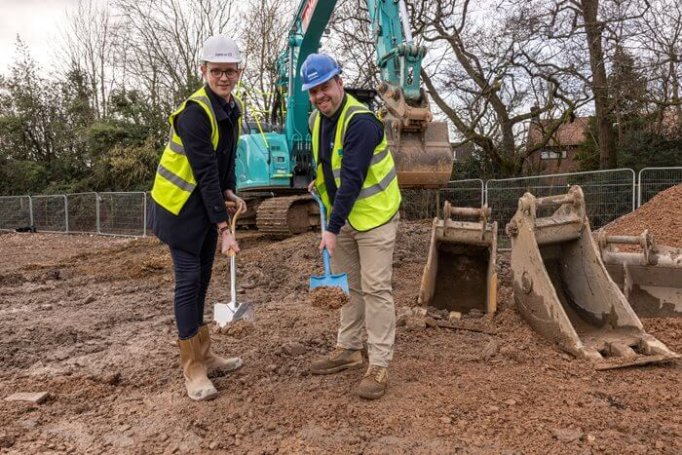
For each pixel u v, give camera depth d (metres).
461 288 5.15
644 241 4.41
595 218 10.66
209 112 3.18
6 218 21.70
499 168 18.84
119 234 18.03
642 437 2.69
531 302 4.14
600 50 15.05
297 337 4.39
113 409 3.22
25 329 5.16
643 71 14.56
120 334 4.92
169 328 5.02
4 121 25.88
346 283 3.22
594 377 3.41
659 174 10.15
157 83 24.44
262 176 11.28
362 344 3.68
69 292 7.30
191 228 3.30
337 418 2.96
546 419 2.88
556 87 16.31
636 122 17.41
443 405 3.05
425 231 10.38
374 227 3.19
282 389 3.36
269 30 22.88
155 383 3.56
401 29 6.93
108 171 23.59
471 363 3.71
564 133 24.61
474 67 18.30
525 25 15.19
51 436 2.89
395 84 6.64
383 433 2.79
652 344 3.65
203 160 3.15
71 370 3.90
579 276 4.25
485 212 4.75
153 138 23.45
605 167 16.61
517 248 4.24
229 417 3.01
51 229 20.23
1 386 3.62
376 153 3.24
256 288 6.91
